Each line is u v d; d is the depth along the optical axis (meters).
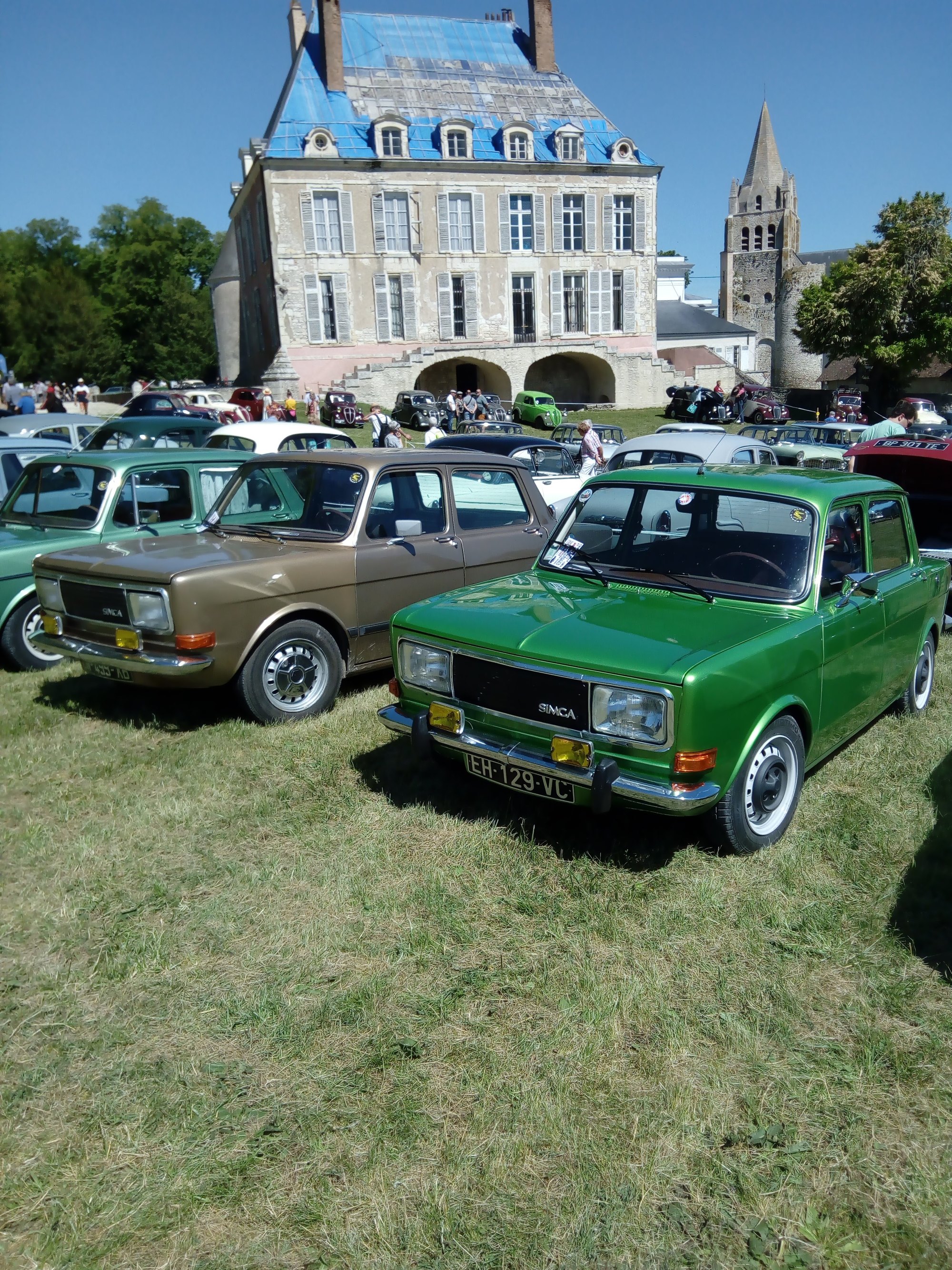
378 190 39.66
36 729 5.68
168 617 5.19
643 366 44.53
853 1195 2.41
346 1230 2.30
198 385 48.69
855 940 3.48
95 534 6.85
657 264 69.44
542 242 42.47
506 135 41.06
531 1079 2.79
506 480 6.98
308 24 42.53
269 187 38.50
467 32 44.50
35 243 71.62
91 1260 2.23
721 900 3.73
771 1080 2.79
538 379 46.62
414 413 33.84
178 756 5.19
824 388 57.16
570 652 3.79
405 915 3.67
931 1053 2.89
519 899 3.74
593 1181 2.43
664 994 3.18
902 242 40.72
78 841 4.25
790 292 78.94
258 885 3.88
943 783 4.80
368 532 5.98
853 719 4.78
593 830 4.30
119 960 3.37
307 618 5.79
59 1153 2.54
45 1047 2.95
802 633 4.07
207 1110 2.67
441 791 4.74
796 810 4.49
